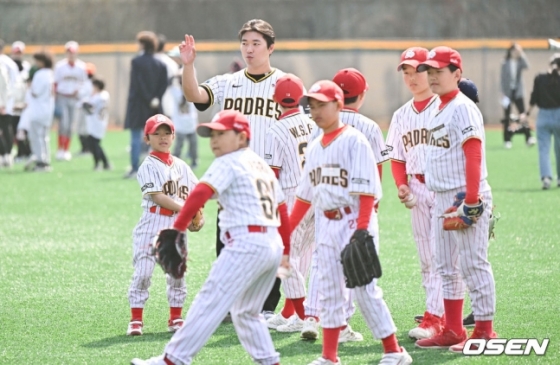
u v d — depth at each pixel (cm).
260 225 1221
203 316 1202
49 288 1934
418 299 1825
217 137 1245
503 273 2030
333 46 6912
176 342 1208
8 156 4378
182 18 8381
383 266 2134
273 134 1619
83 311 1736
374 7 8231
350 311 1529
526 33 7850
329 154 1311
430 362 1385
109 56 7119
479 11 7944
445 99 1450
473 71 6650
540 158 3375
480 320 1449
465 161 1420
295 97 1620
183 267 1253
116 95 7144
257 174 1242
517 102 5106
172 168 1603
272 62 6988
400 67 1606
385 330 1314
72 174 4103
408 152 1603
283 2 8325
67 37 8344
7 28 8325
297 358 1416
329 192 1308
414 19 8112
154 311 1744
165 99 4144
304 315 1595
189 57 1603
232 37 8306
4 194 3438
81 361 1407
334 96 1304
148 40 3762
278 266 1249
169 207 1564
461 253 1433
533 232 2523
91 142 4228
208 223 2838
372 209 1299
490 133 6131
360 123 1523
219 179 1218
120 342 1518
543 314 1666
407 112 1606
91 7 8412
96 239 2525
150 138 1591
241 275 1206
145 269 1570
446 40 7562
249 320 1251
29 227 2725
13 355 1438
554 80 3300
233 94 1684
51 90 4194
